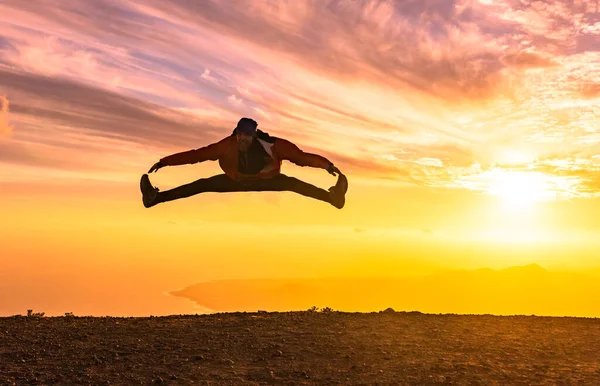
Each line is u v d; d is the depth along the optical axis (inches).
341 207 263.9
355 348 544.4
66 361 509.0
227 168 259.4
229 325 650.8
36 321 694.5
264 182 265.3
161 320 703.7
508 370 470.9
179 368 485.1
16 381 453.4
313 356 519.2
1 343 572.7
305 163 258.8
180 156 255.1
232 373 470.3
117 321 695.7
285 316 711.1
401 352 529.7
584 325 652.1
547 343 563.5
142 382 449.1
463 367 479.5
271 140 256.8
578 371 466.9
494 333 607.5
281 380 451.5
